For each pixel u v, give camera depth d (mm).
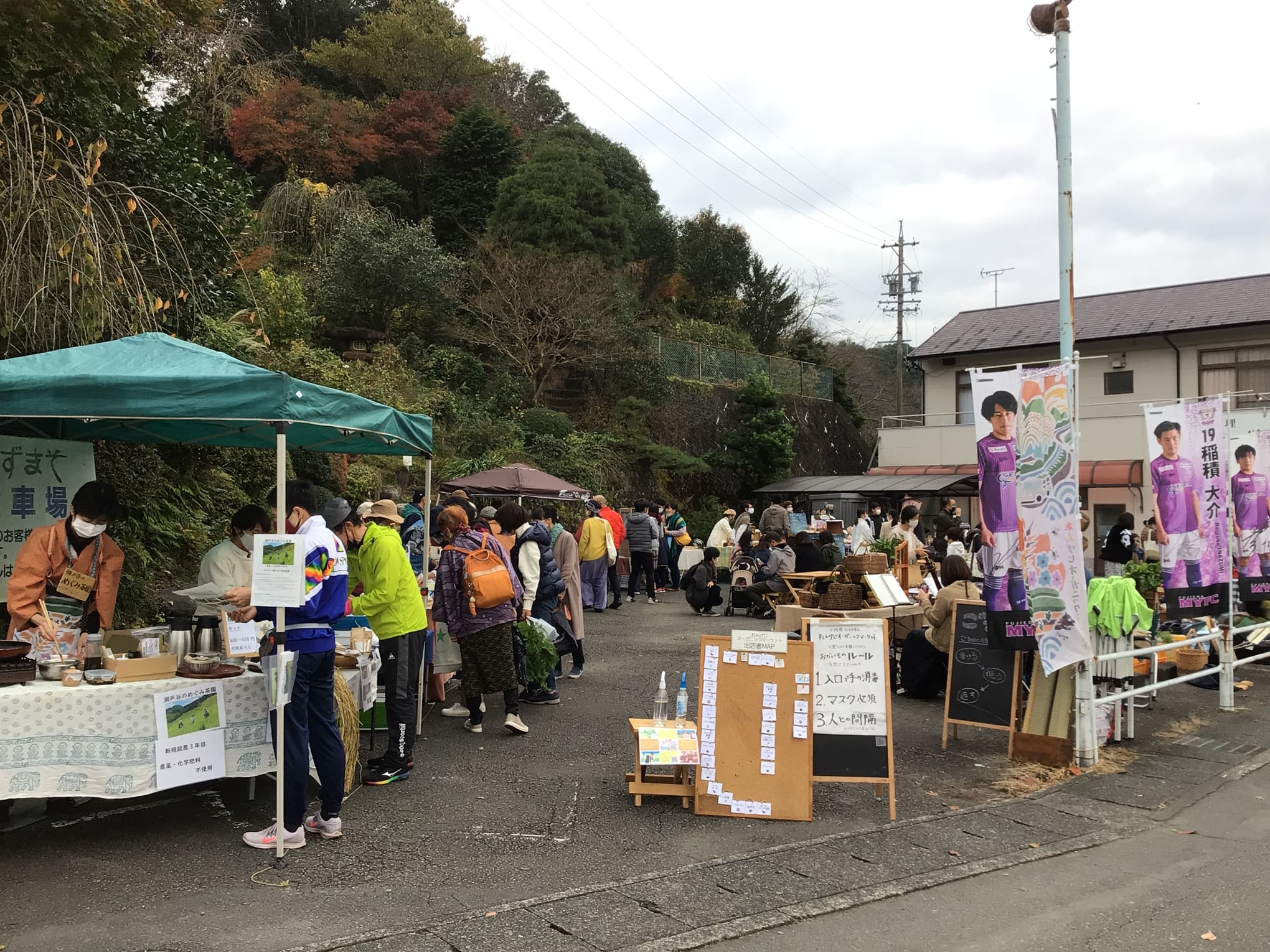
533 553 7969
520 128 34594
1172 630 9594
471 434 18703
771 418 26203
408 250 21203
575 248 24172
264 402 4609
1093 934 3881
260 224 22516
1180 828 5262
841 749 5422
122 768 4520
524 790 5711
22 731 4383
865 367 51031
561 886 4262
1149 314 23062
